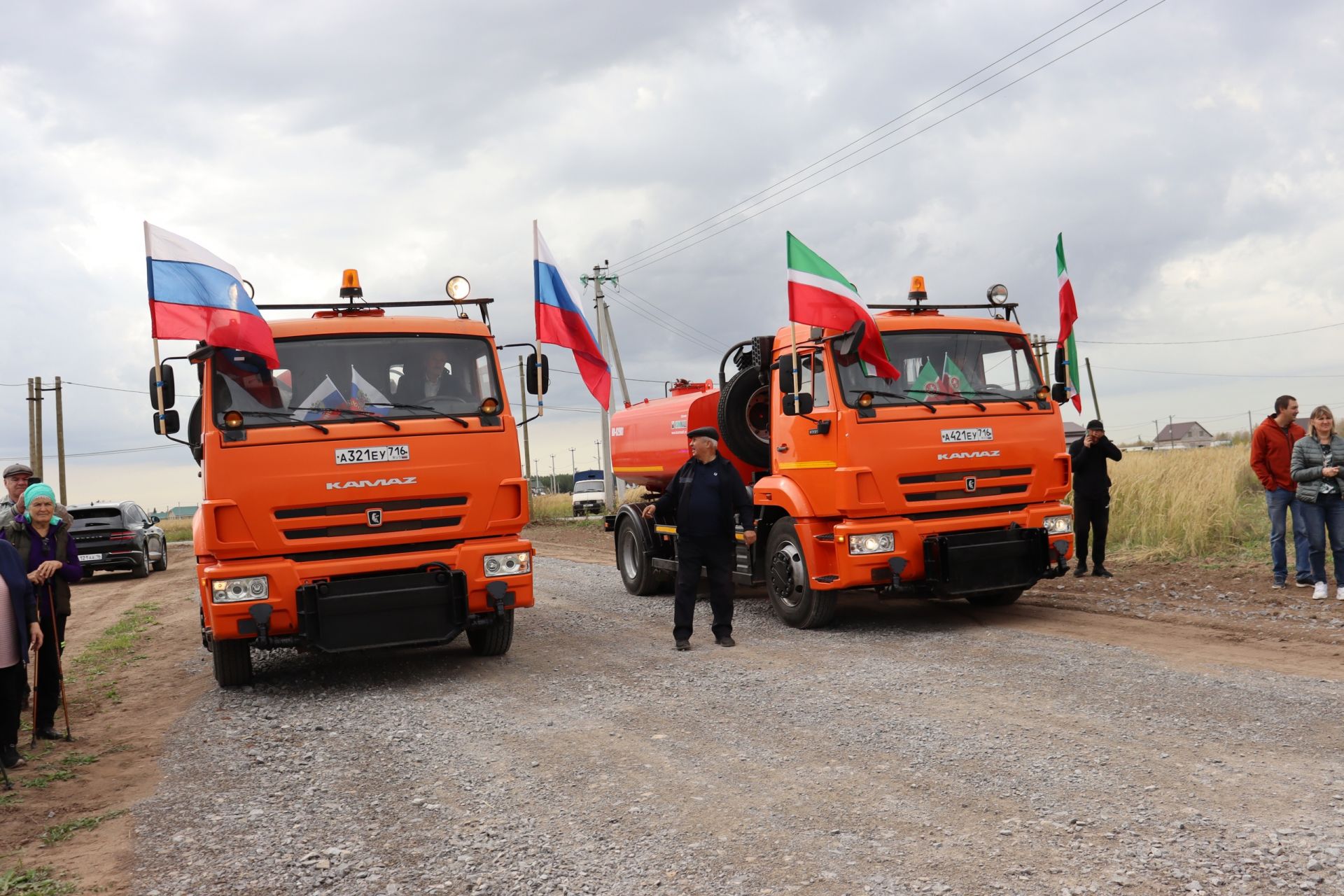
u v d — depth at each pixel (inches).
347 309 342.0
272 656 391.9
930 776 197.8
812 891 148.4
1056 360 395.9
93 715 307.6
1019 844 161.5
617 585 575.8
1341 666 274.5
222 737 263.1
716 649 351.6
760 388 434.6
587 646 371.6
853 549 355.3
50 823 200.8
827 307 358.6
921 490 359.9
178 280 308.7
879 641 348.5
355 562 308.2
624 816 185.0
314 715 283.9
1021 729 226.1
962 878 149.9
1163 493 567.2
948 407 365.1
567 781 208.4
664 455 503.2
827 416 360.2
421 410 319.6
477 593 319.6
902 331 372.5
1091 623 361.7
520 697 291.9
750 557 414.3
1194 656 295.6
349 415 311.7
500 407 326.6
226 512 299.4
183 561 1181.7
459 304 350.3
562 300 440.8
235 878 164.7
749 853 164.1
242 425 302.8
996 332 386.0
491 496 321.7
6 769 239.6
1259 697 243.3
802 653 333.4
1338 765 192.1
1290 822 163.9
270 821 192.9
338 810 197.9
